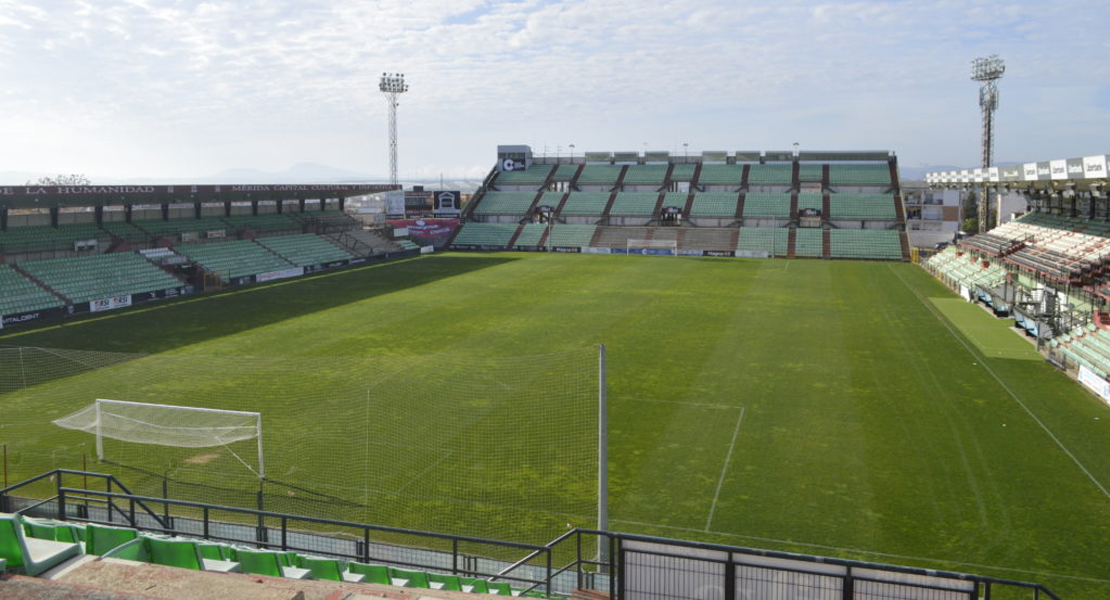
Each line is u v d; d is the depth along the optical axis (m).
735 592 9.12
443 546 17.17
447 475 21.06
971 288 52.19
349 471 21.36
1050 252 50.69
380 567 11.89
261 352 35.59
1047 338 36.88
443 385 29.70
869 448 23.00
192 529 17.03
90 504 18.44
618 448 23.05
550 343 37.84
